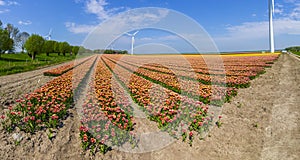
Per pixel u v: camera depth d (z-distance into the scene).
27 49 40.28
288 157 4.50
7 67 19.47
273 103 8.21
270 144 5.09
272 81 12.98
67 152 4.72
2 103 7.49
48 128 5.59
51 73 15.20
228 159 4.59
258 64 22.64
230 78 12.64
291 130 5.71
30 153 4.58
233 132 5.77
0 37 36.34
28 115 6.16
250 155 4.70
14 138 4.99
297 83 12.09
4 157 4.34
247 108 7.67
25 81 12.62
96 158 4.61
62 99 7.39
